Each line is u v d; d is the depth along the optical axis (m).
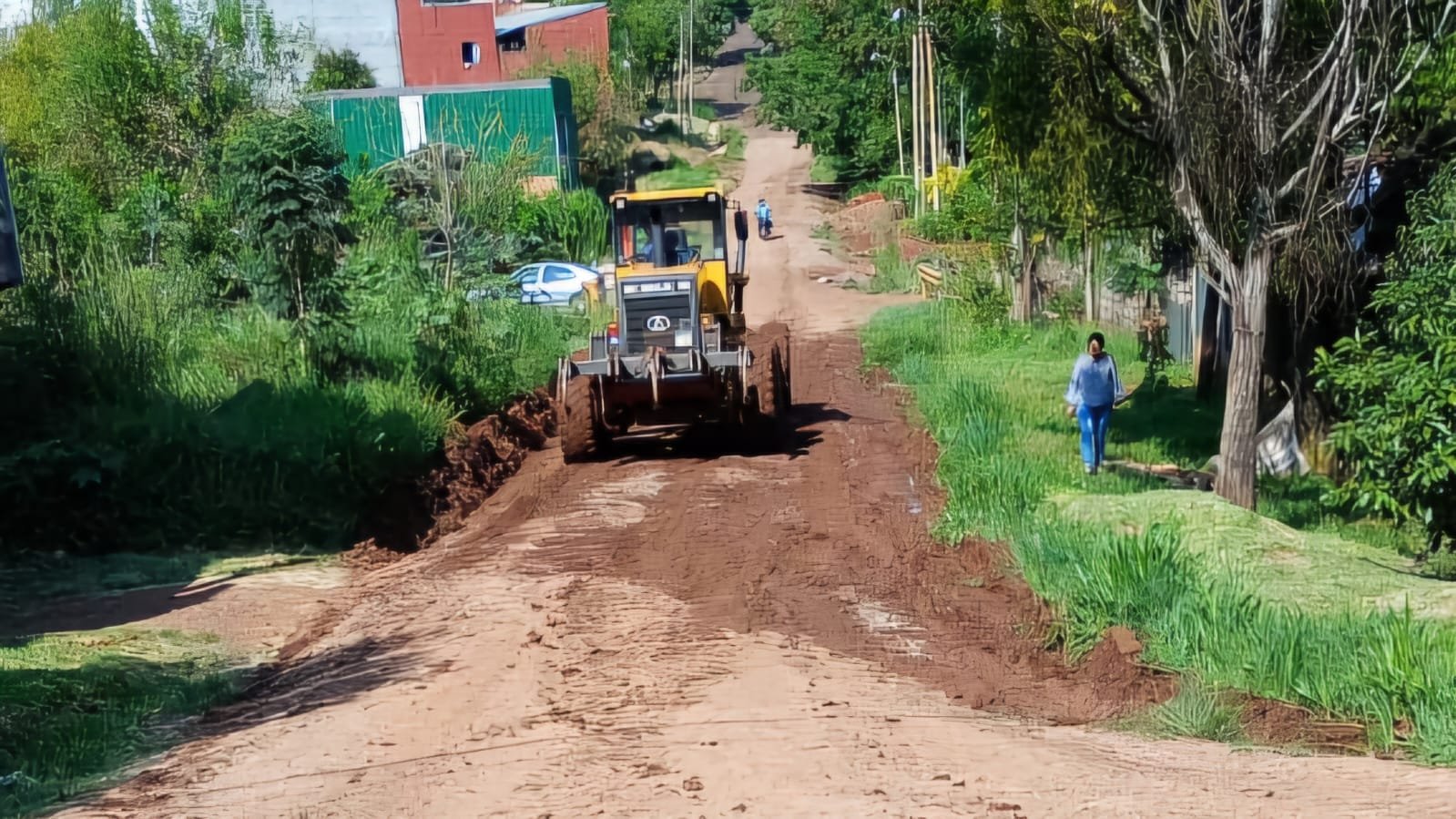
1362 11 13.32
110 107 39.28
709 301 18.66
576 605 11.59
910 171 67.31
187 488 15.34
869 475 17.34
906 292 42.12
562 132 55.72
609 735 8.26
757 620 11.07
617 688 9.27
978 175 22.89
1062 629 10.91
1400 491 11.38
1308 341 17.50
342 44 61.06
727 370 18.42
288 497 15.55
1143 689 9.76
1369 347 12.93
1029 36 15.67
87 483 14.74
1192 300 26.64
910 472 17.48
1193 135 14.30
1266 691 9.45
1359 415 11.71
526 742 8.20
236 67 43.34
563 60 67.56
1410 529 14.22
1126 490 15.11
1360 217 17.16
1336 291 16.14
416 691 9.47
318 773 7.93
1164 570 10.95
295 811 7.22
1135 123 15.50
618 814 6.80
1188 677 9.77
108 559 14.23
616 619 11.12
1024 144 16.31
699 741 8.06
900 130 63.62
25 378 15.77
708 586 12.20
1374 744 8.48
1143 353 26.69
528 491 17.25
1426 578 11.59
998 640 10.99
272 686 10.24
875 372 27.38
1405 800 6.88
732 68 114.69
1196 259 16.62
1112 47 14.71
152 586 13.35
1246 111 14.01
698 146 82.12
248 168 19.27
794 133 87.62
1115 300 31.31
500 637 10.70
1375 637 9.42
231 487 15.44
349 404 17.11
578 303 35.59
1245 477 14.65
